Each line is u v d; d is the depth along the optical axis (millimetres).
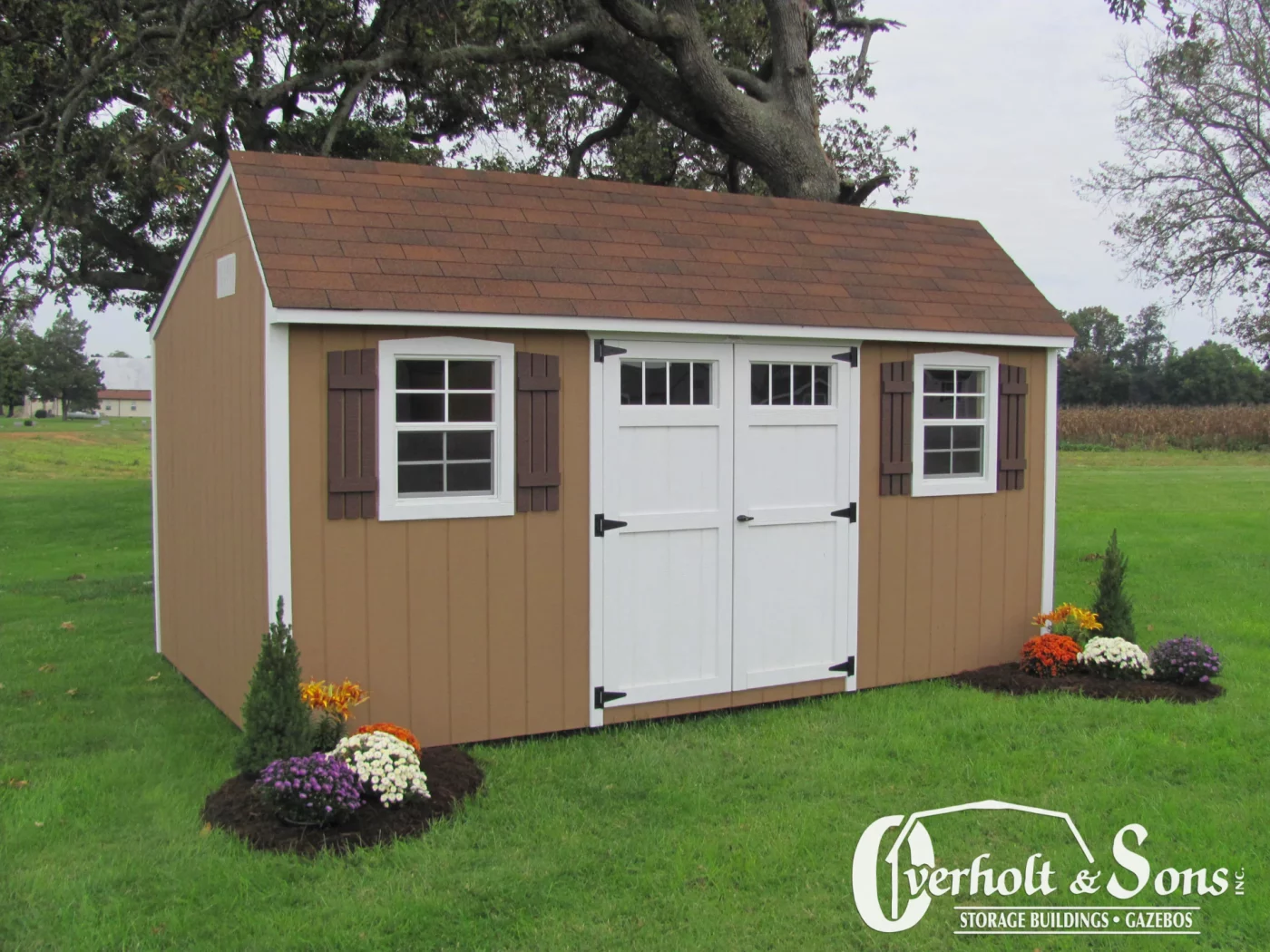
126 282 15609
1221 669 7938
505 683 6367
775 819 5223
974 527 8141
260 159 6441
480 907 4297
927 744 6363
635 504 6738
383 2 15594
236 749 5652
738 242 7605
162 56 13172
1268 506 20172
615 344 6598
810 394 7383
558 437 6457
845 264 7871
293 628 5754
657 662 6863
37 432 42500
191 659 7762
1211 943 4180
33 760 6070
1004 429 8227
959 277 8312
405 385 6055
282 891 4363
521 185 7230
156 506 8898
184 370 7773
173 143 12977
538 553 6434
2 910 4227
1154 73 20125
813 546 7398
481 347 6184
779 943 4098
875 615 7691
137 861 4609
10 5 12266
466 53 15469
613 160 19844
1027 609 8445
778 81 16453
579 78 18578
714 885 4535
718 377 6980
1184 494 22328
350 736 5586
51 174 12273
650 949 4031
